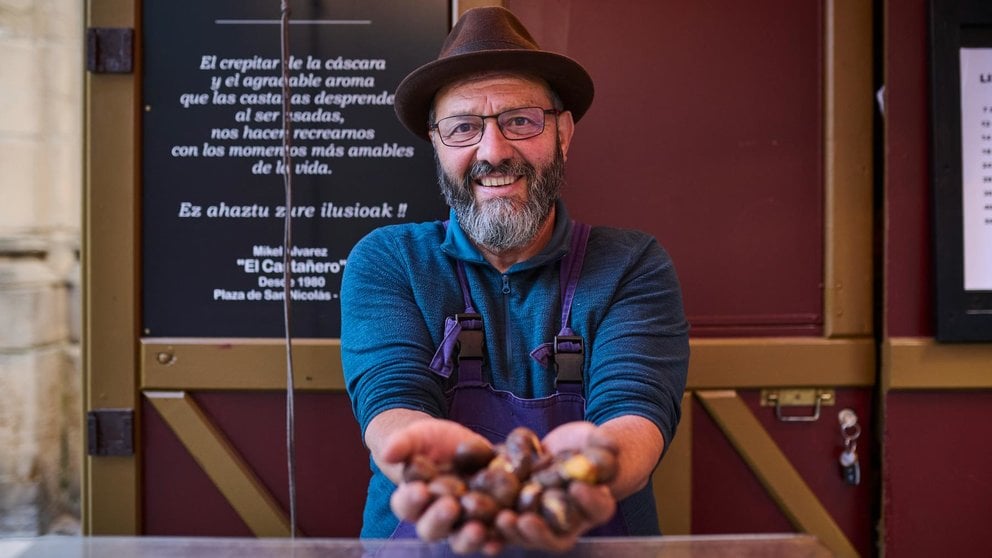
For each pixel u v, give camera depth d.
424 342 1.36
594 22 1.81
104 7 1.77
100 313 1.79
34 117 2.43
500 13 1.45
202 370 1.80
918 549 1.82
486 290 1.42
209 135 1.80
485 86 1.39
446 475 0.94
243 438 1.83
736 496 1.85
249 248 1.81
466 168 1.41
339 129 1.80
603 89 1.81
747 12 1.82
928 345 1.79
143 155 1.80
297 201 1.81
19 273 2.44
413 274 1.42
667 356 1.34
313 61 1.79
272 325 1.81
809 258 1.84
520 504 0.87
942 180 1.75
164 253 1.81
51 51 2.44
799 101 1.83
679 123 1.82
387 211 1.81
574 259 1.45
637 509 1.34
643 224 1.83
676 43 1.81
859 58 1.80
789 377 1.82
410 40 1.79
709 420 1.84
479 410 1.35
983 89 1.76
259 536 1.82
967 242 1.76
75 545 0.97
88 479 1.81
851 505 1.86
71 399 2.57
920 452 1.82
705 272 1.83
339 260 1.81
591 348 1.37
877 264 1.84
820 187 1.83
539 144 1.41
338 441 1.83
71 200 2.52
